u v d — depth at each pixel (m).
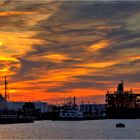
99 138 195.25
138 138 194.88
